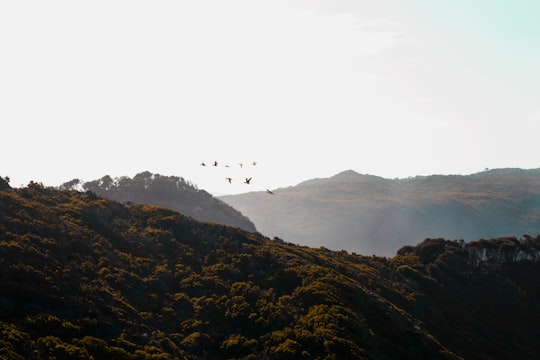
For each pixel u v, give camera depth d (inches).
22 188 4808.1
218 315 3727.9
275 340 3415.4
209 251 4655.5
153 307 3688.5
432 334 4603.8
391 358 3666.3
